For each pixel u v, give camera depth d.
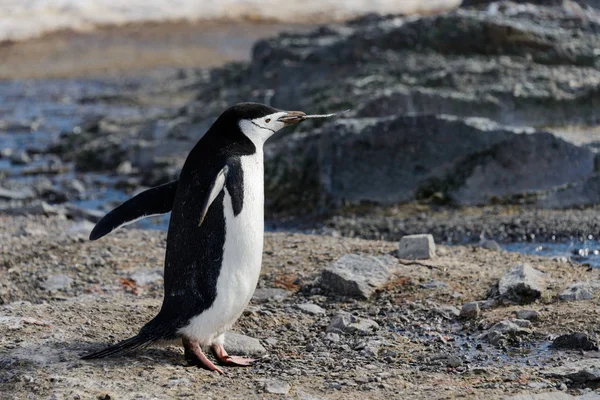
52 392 14.12
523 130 32.47
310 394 14.57
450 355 16.67
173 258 15.83
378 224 30.06
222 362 16.39
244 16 115.44
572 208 30.92
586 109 40.31
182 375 15.27
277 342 18.08
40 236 27.23
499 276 21.41
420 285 20.97
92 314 18.72
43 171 45.25
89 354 15.81
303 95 46.59
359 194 32.62
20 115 66.31
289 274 22.34
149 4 113.88
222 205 15.47
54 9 108.44
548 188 31.89
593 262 24.78
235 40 104.56
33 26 103.69
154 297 21.77
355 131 33.41
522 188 32.03
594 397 14.03
